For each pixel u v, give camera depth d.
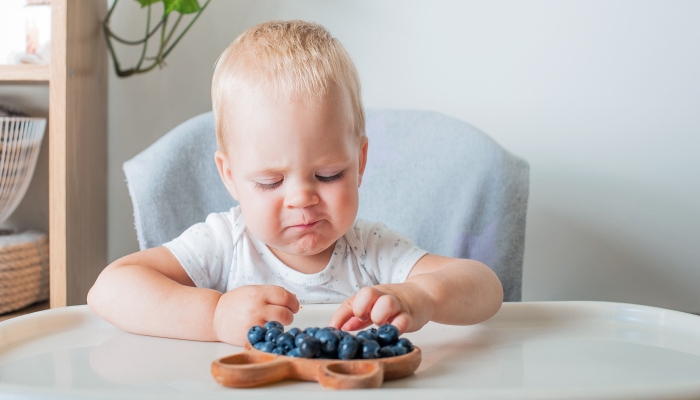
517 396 0.40
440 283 0.68
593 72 1.47
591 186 1.49
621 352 0.61
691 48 1.45
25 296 1.33
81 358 0.57
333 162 0.77
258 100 0.77
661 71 1.46
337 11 1.48
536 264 1.52
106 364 0.55
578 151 1.49
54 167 1.20
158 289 0.69
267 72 0.79
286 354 0.49
